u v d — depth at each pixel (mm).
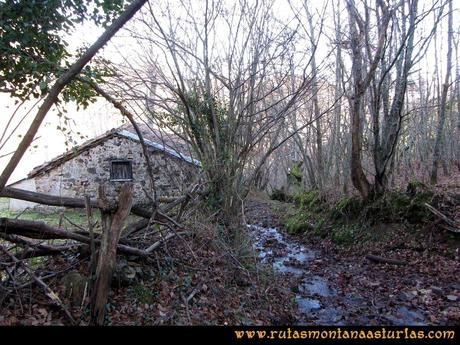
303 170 22641
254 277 5809
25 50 3846
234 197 7281
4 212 12258
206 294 4660
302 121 15742
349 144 14438
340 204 10344
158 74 7504
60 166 13055
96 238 4137
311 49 7496
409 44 8734
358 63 8703
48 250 4020
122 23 3115
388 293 5918
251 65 7199
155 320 3783
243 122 7383
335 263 7988
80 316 3453
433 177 11398
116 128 13250
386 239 8312
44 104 3021
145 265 4629
